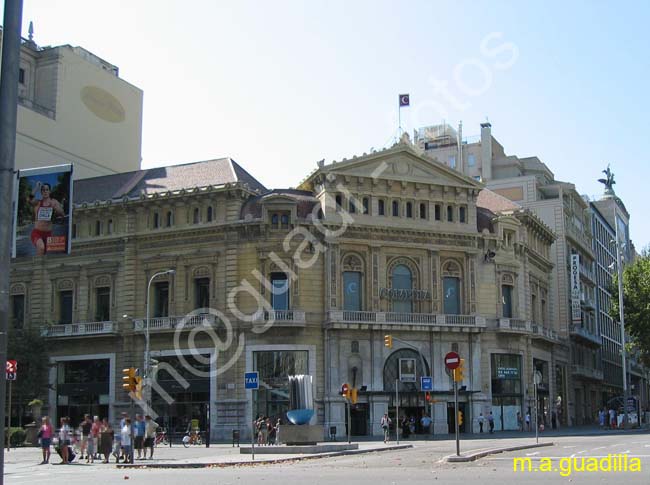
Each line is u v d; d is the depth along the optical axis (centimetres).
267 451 4506
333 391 7025
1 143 1244
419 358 7356
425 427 6931
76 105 9094
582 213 12006
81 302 7638
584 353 10988
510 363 7900
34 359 7269
